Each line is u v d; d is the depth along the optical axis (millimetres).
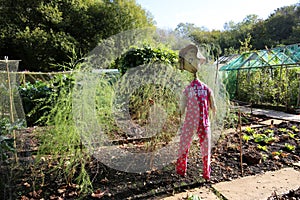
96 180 2520
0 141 2271
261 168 2865
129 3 14234
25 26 15438
